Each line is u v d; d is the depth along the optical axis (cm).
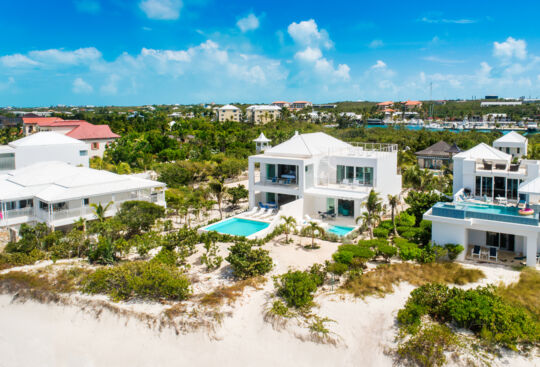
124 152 6706
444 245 2608
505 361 1634
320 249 2891
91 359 1958
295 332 1938
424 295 2017
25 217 3291
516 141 5625
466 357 1652
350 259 2450
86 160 5238
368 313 2030
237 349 1919
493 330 1753
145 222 3212
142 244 2875
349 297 2188
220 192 3809
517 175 2855
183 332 2000
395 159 4244
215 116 17650
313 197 3862
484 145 3384
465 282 2238
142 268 2398
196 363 1881
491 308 1827
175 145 8512
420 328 1850
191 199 3941
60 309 2267
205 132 10375
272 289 2314
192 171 5547
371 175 3762
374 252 2611
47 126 8950
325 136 4462
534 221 2361
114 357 1952
